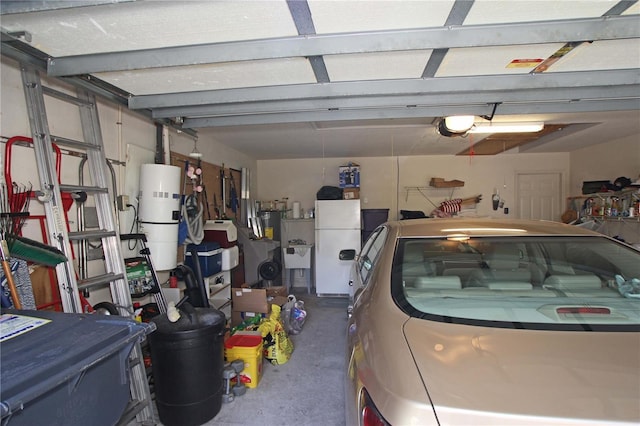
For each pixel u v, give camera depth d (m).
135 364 2.00
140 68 1.73
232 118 3.00
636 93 2.34
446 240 1.76
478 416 0.78
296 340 3.42
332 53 1.58
